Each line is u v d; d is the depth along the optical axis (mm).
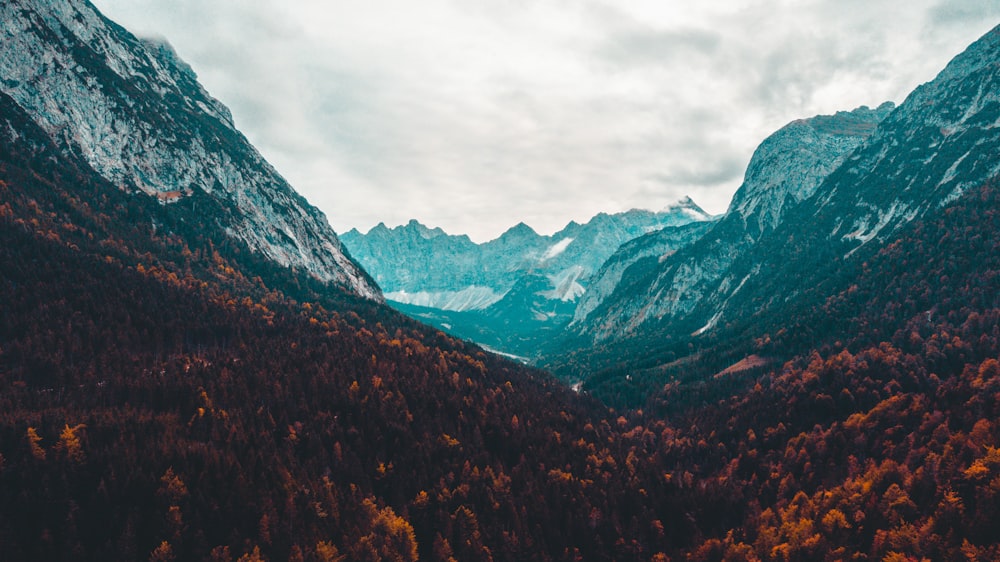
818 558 121000
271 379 159875
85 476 106250
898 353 195875
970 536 111812
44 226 191625
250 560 99750
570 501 145375
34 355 135500
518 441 167250
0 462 101812
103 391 134125
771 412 194500
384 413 156375
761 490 157625
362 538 112875
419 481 137500
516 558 126000
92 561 94312
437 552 120625
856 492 134250
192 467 114938
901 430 154375
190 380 146000
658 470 173375
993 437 131500
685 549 138875
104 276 182250
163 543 97312
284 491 118875
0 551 90500
